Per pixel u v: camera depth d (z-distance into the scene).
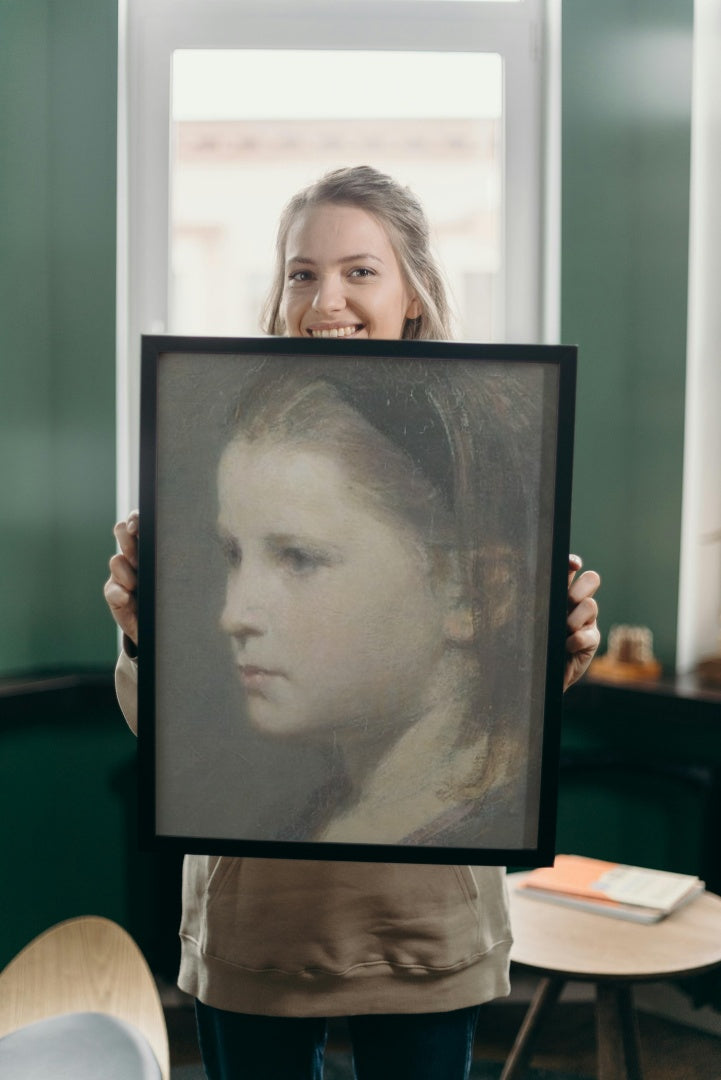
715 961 1.43
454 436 0.94
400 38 2.36
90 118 2.33
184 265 2.47
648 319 2.38
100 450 2.37
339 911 1.07
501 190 2.43
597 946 1.47
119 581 1.01
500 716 0.95
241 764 0.96
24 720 2.20
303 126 2.46
